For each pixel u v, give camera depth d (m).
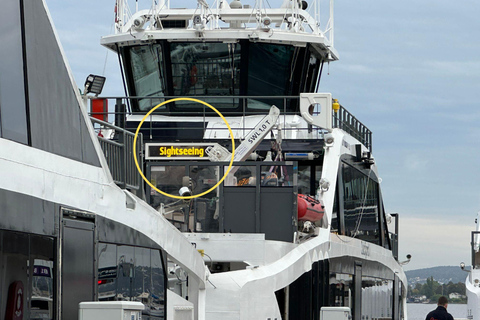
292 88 85.31
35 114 32.84
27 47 32.91
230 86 84.31
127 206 41.59
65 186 34.56
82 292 35.56
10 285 30.36
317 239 69.50
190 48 83.94
